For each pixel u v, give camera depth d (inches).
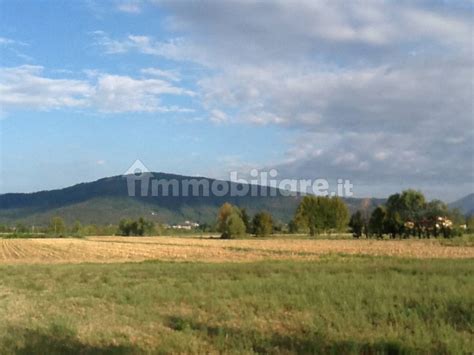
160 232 6166.3
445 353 457.4
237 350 482.6
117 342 541.3
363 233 4453.7
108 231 6299.2
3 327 633.6
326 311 676.1
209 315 696.4
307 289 887.1
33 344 519.8
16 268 1772.9
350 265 1456.7
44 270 1654.8
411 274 1150.3
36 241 4697.3
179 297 871.1
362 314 634.2
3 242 4500.5
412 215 4180.6
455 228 4052.7
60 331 585.9
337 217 4660.4
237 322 637.3
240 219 4741.6
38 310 789.2
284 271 1331.2
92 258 2532.0
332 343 502.3
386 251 2404.0
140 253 2810.0
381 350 472.7
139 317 696.4
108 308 798.5
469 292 774.5
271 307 733.3
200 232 6555.1
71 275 1446.9
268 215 4913.9
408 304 704.4
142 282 1179.9
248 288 933.8
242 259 2111.2
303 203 4726.9
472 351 454.9
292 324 614.5
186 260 2114.9
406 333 532.4
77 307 820.6
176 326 631.8
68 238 5497.1
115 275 1397.6
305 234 5196.9
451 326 557.0
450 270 1190.9
